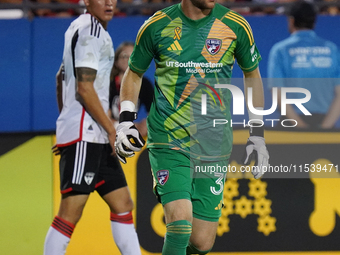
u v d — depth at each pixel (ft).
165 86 38.58
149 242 53.21
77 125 43.75
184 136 38.50
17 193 52.90
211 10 38.04
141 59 39.22
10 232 52.90
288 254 53.57
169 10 38.50
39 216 53.01
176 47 37.76
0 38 53.57
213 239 41.39
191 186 39.11
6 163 52.95
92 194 53.16
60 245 43.57
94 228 53.06
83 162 43.60
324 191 53.57
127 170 53.21
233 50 38.75
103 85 45.29
